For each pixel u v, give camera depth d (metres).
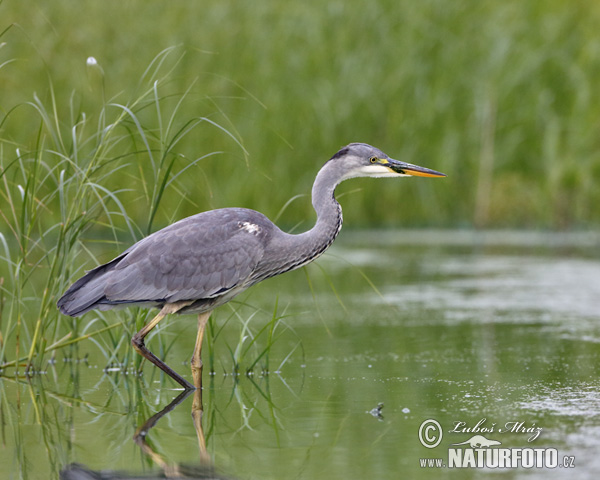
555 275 15.66
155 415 8.22
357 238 20.64
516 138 21.48
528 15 22.61
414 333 11.66
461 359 10.15
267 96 20.84
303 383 9.29
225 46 21.36
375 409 8.02
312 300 14.26
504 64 21.69
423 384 9.02
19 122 19.67
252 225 9.79
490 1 22.73
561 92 21.86
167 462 6.74
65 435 7.57
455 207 21.80
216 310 13.43
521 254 18.14
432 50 22.06
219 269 9.49
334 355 10.62
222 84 20.66
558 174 21.08
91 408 8.56
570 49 22.05
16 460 6.85
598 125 21.31
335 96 21.11
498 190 21.77
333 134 20.78
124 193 18.83
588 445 6.85
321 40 21.83
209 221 9.65
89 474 6.51
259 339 11.74
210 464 6.67
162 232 9.55
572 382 8.93
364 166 10.38
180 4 22.02
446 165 21.23
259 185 20.14
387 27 22.11
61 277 10.48
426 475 6.32
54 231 19.11
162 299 9.36
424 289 14.75
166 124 19.77
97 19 21.41
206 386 9.42
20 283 10.53
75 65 20.41
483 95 21.56
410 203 21.59
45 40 20.58
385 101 21.34
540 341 10.97
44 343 10.34
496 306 13.29
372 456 6.77
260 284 16.19
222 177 20.09
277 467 6.56
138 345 9.40
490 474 6.31
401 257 17.94
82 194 10.06
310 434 7.39
